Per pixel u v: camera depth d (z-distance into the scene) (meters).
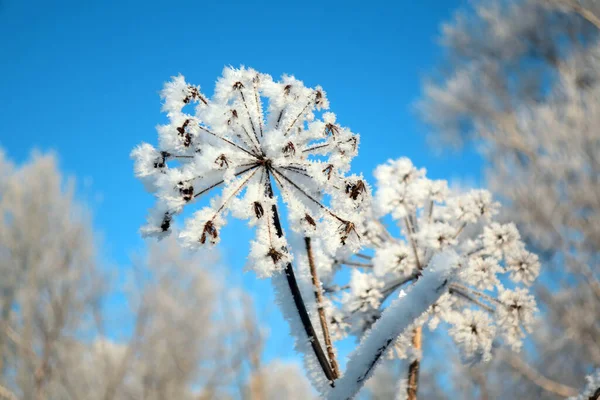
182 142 1.22
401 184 2.34
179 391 9.48
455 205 2.27
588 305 5.94
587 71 8.21
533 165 6.93
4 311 8.87
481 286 2.07
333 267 2.14
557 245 6.22
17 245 9.39
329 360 1.01
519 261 2.10
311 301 1.10
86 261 9.78
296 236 1.22
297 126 1.30
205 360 9.72
